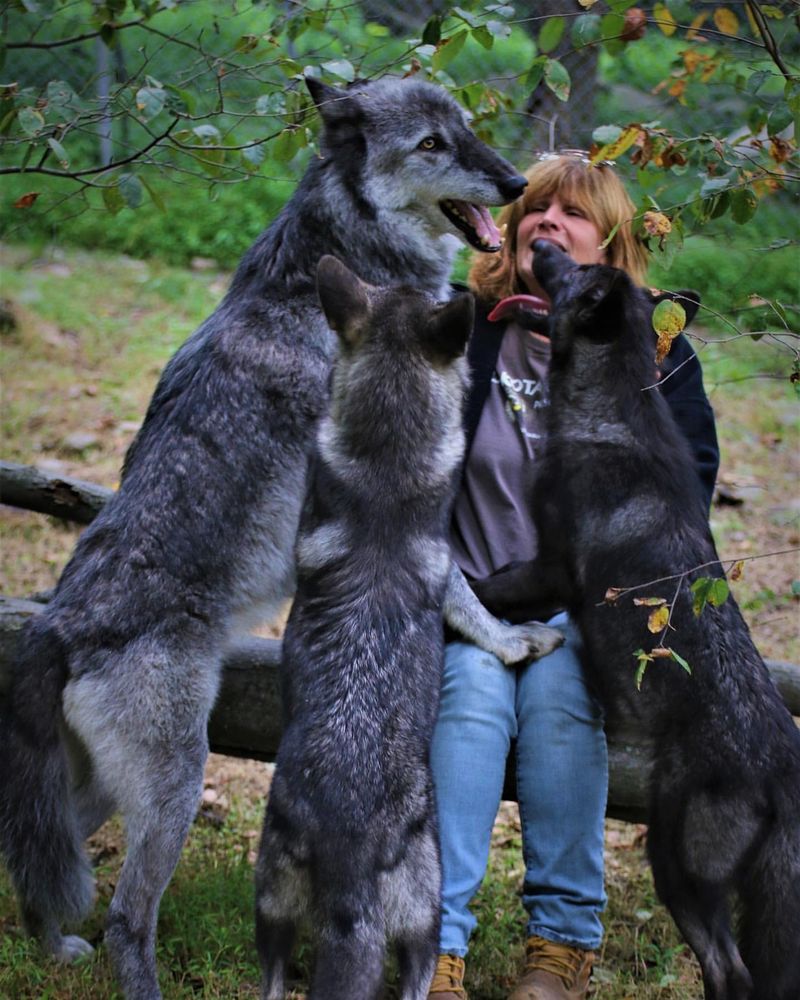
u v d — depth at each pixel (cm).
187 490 383
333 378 355
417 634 327
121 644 363
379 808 300
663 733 349
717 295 938
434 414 345
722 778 334
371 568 329
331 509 339
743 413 878
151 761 360
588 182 438
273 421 398
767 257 905
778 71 382
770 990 325
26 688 363
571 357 401
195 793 366
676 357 430
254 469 393
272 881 298
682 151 351
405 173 425
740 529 738
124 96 382
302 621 332
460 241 453
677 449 391
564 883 352
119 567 371
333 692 313
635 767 399
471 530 408
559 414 400
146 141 743
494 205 422
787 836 327
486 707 353
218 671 381
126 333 948
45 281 1009
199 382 398
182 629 372
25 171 387
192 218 1125
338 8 423
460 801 345
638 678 309
